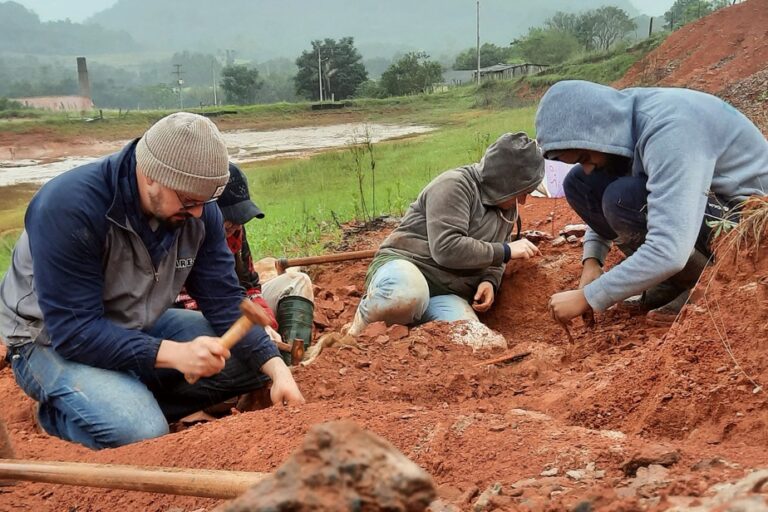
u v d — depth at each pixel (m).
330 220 9.46
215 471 2.50
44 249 3.49
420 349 4.25
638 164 3.97
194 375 3.54
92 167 3.56
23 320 3.80
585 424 3.01
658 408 2.82
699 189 3.72
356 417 3.04
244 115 59.59
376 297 4.86
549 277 5.41
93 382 3.70
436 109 54.16
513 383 3.84
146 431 3.69
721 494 1.73
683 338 3.06
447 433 2.74
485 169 5.05
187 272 3.88
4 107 86.94
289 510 1.34
